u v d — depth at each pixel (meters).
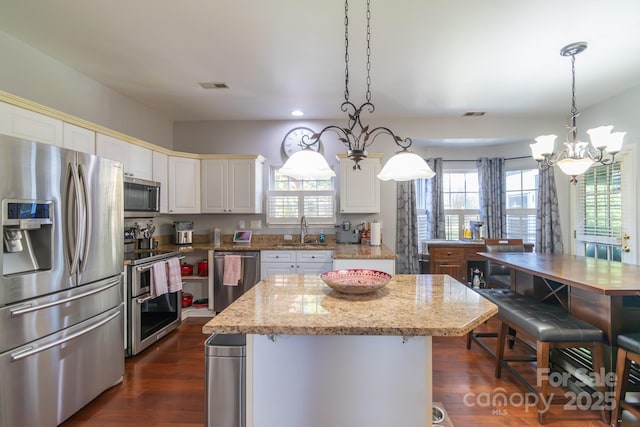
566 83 3.08
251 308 1.42
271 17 2.05
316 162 1.65
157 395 2.16
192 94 3.38
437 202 4.80
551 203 4.16
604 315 1.95
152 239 3.56
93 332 2.05
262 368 1.45
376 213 4.19
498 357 2.38
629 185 3.26
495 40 2.32
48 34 2.26
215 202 4.01
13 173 1.57
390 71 2.82
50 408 1.74
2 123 1.86
